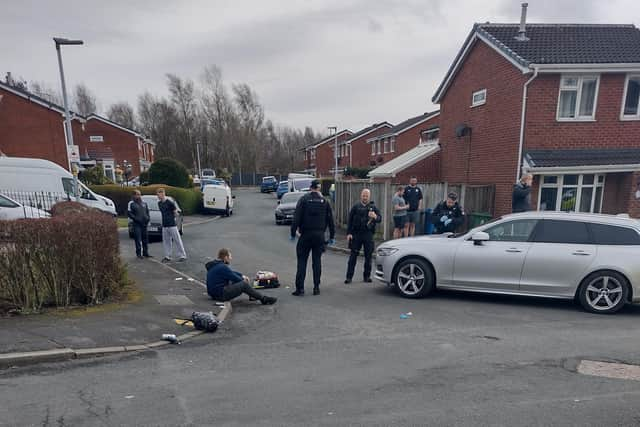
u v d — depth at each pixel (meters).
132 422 3.18
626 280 6.16
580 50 14.27
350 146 48.16
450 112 18.61
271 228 19.11
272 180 53.12
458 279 7.00
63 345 4.59
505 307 6.66
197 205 27.23
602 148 13.84
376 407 3.46
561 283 6.45
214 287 6.80
